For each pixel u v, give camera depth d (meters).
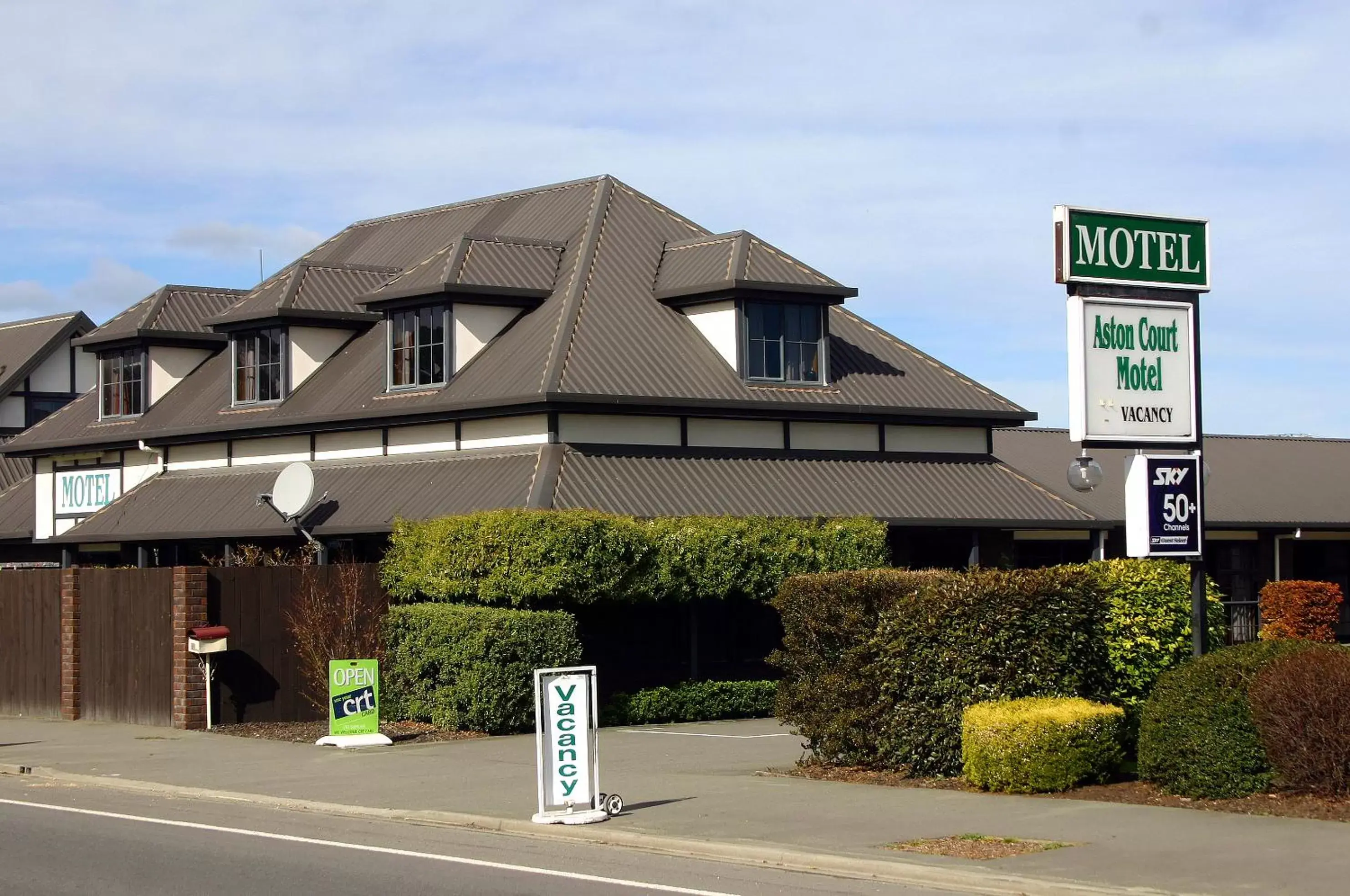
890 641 16.80
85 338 37.72
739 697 24.97
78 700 25.02
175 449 35.38
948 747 16.38
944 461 31.44
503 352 29.48
